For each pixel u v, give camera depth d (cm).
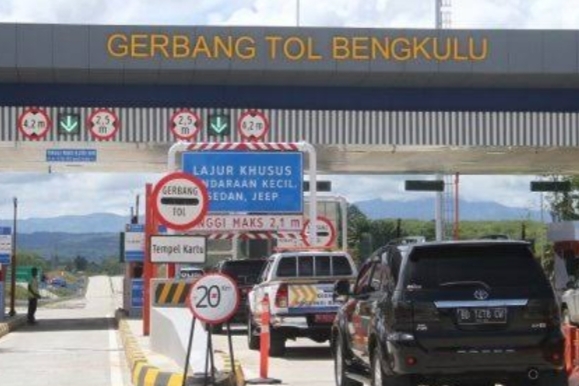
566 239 5088
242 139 4828
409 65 4744
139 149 5062
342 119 4884
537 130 4962
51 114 4772
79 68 4609
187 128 4803
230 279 2120
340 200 5688
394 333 1781
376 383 1894
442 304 1772
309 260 3234
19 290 11625
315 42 4712
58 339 4338
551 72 4781
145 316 3941
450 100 4934
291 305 2997
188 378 2200
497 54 4775
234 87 4850
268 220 3753
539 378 1794
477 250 1812
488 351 1766
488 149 5088
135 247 6119
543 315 1784
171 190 2567
